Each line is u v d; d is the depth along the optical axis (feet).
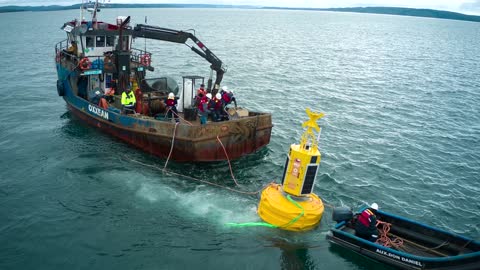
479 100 118.62
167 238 38.55
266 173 55.31
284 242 38.52
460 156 68.28
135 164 55.67
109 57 67.62
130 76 69.05
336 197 49.44
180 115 62.28
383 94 120.98
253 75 140.46
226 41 292.61
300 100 104.78
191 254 36.29
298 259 36.27
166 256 35.88
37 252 35.81
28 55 175.32
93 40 69.41
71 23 74.95
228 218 42.55
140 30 68.03
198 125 54.13
